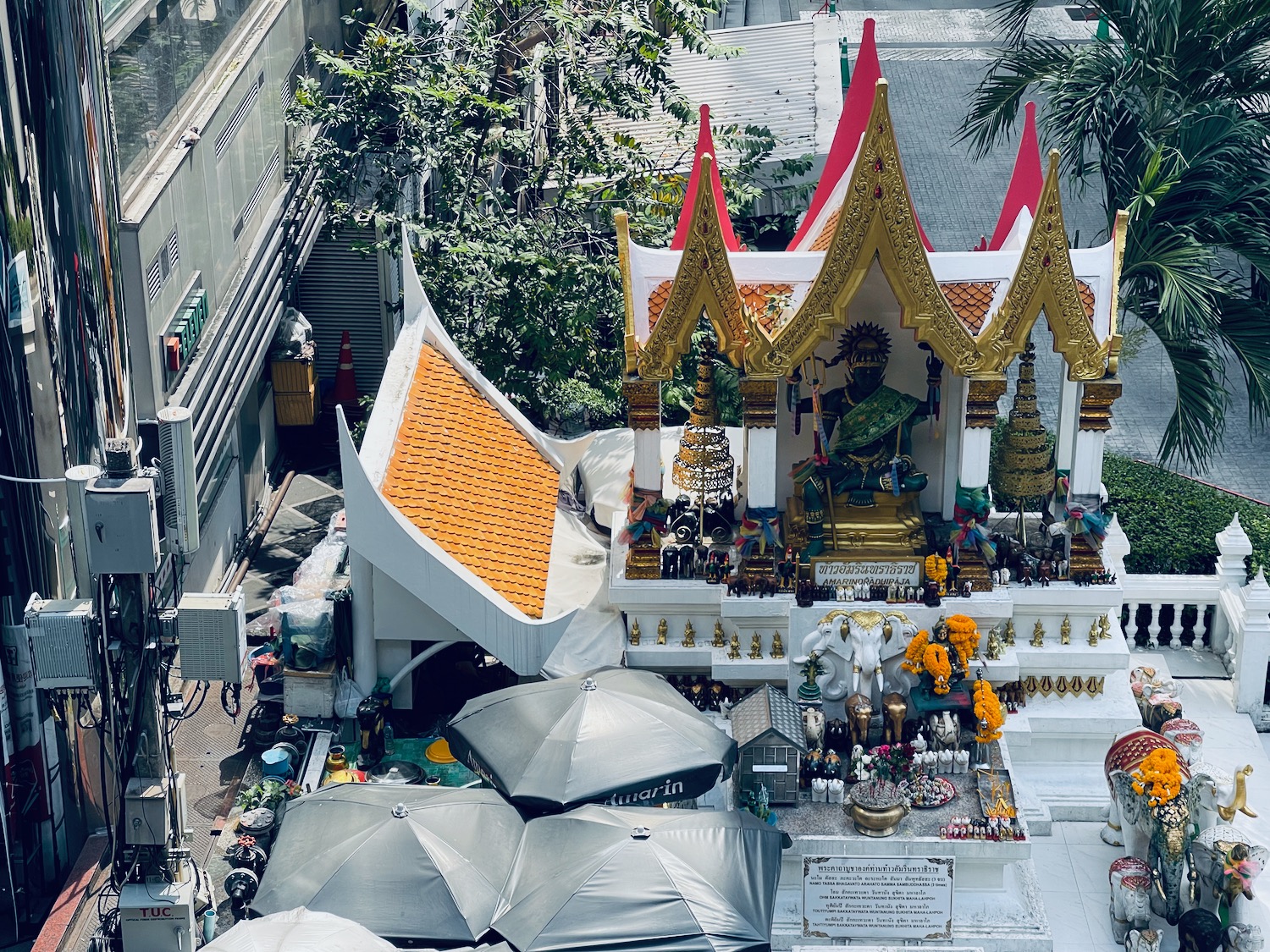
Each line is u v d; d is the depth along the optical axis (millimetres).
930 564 25375
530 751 22234
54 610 19266
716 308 24922
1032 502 28094
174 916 20344
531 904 19859
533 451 28906
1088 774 25359
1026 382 25875
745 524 25875
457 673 27188
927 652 24312
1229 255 43062
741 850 20547
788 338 24625
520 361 33094
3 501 21109
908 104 55938
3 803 21766
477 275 31188
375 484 24391
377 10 38094
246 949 18109
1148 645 28922
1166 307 30672
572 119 35125
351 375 35812
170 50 25547
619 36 34906
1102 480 32344
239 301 27812
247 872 21859
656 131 38906
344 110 32125
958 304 25266
